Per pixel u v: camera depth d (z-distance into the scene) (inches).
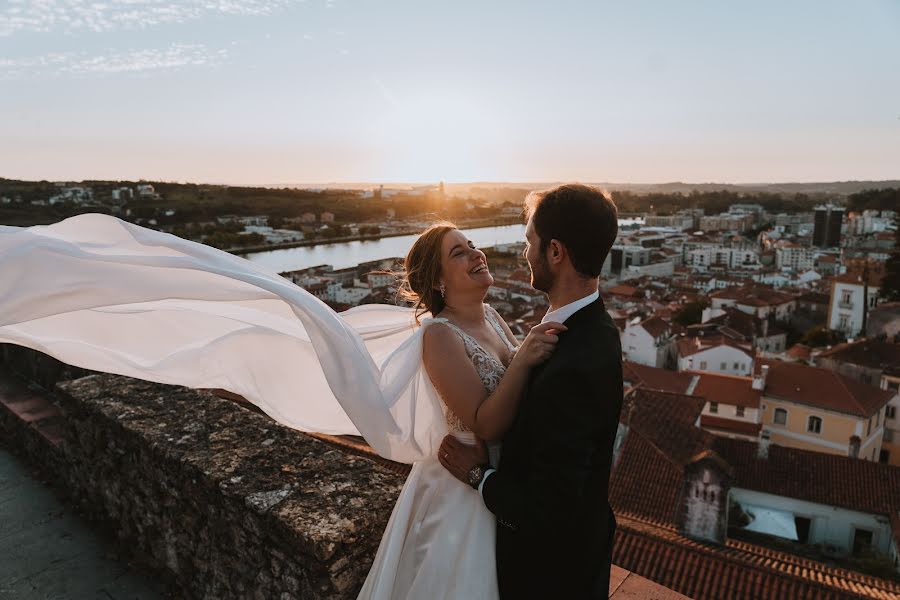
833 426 1259.2
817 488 893.8
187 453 103.8
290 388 88.8
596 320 60.2
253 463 101.5
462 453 68.2
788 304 3053.6
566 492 53.6
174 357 90.5
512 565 64.1
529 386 59.2
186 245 81.8
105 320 91.0
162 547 111.2
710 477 603.2
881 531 847.7
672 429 836.0
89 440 127.3
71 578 113.0
